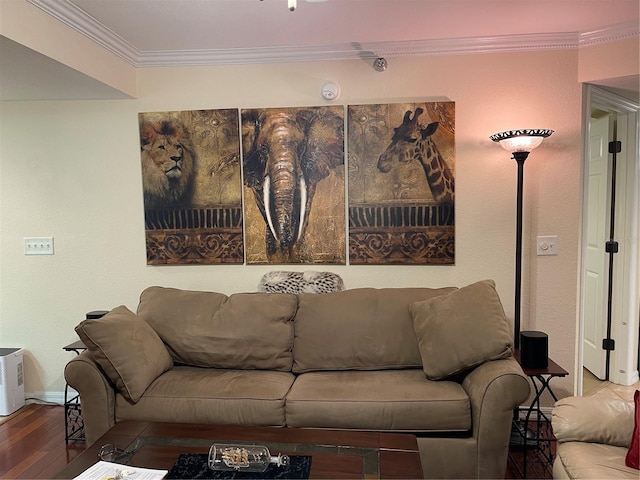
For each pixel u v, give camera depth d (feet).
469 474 7.09
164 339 8.95
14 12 6.76
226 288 10.65
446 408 7.16
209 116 10.30
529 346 8.27
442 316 8.10
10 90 9.67
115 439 5.92
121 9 7.91
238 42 9.61
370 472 5.06
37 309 10.96
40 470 7.99
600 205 11.84
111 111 10.49
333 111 10.05
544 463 8.11
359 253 10.23
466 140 9.91
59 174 10.69
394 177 10.03
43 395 11.04
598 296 11.96
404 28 8.95
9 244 10.91
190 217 10.53
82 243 10.78
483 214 9.97
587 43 9.41
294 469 5.12
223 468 5.10
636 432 5.52
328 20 8.50
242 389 7.68
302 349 8.80
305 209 10.28
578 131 9.67
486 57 9.76
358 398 7.33
